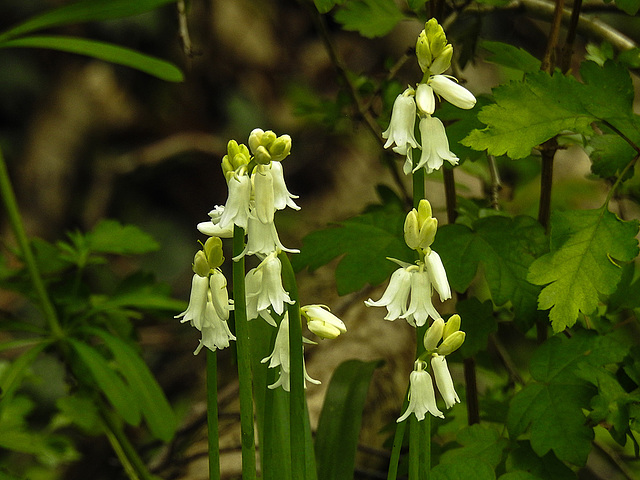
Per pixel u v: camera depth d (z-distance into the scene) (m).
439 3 0.76
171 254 2.14
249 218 0.59
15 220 0.77
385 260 0.73
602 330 0.71
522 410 0.67
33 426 1.54
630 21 1.75
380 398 0.93
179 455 0.91
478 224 0.72
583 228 0.65
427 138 0.60
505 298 0.70
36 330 0.78
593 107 0.65
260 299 0.60
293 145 1.75
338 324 0.60
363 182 1.65
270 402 0.62
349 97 0.91
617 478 0.98
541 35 1.04
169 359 1.51
